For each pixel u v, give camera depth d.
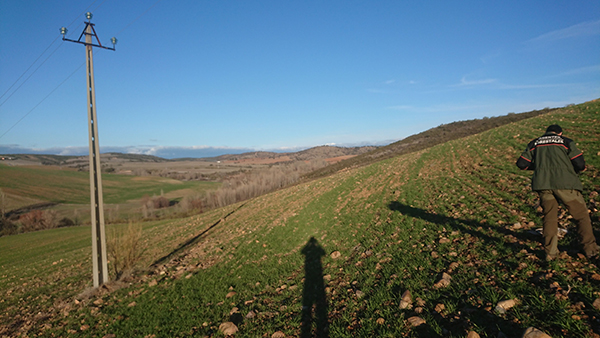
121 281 10.70
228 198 57.38
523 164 4.88
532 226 6.27
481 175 12.94
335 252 8.65
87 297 9.68
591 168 9.31
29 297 11.95
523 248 5.22
